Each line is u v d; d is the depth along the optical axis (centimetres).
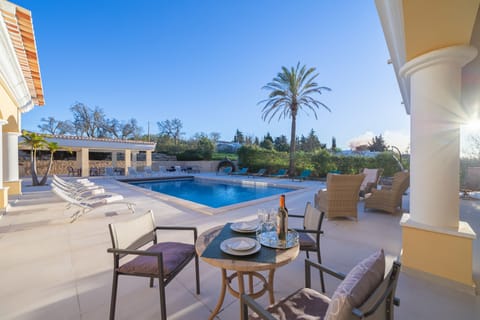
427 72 251
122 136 3053
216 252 161
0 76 520
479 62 380
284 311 133
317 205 579
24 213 548
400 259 276
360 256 306
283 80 1442
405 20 213
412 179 271
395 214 534
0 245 346
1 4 369
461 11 195
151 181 1544
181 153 2339
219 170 2125
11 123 760
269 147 2716
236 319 185
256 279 246
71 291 226
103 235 392
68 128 2741
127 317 188
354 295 84
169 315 191
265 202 673
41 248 335
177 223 462
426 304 205
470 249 226
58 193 479
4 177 768
